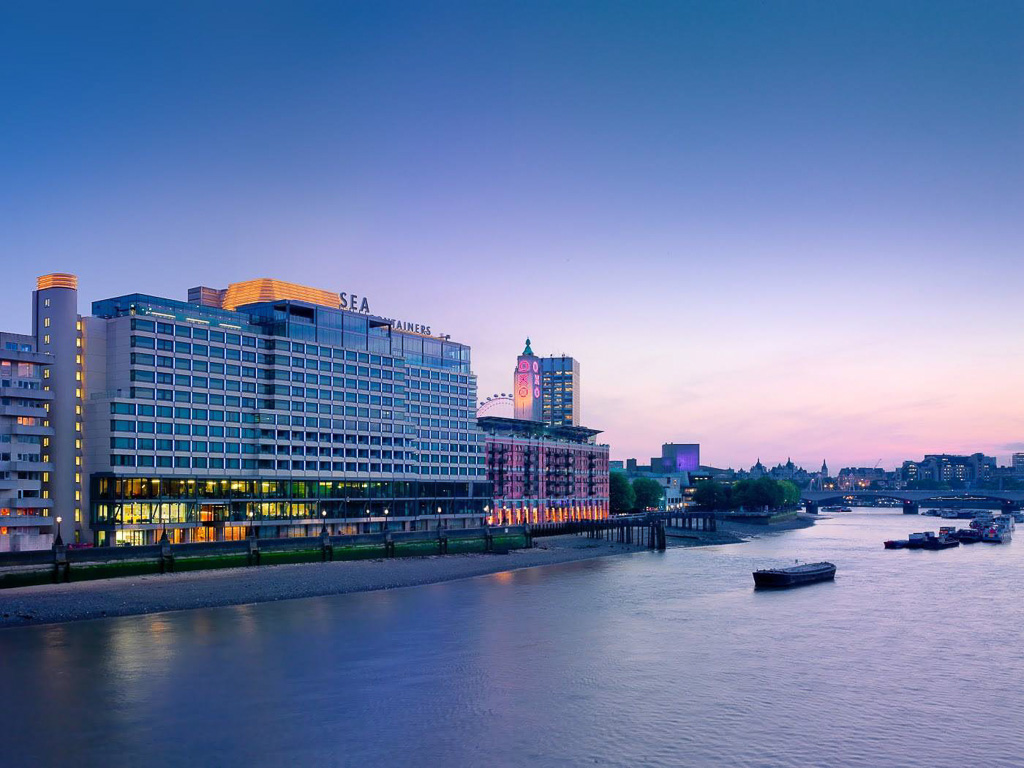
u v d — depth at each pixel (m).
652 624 93.69
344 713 59.66
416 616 98.31
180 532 164.88
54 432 152.25
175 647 80.00
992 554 192.62
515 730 56.34
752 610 104.19
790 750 53.25
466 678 69.00
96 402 156.62
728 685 67.38
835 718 59.28
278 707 60.97
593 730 56.47
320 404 194.50
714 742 54.44
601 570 154.38
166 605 102.62
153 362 162.25
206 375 171.62
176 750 52.50
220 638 84.31
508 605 107.50
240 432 177.88
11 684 66.56
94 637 84.69
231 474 174.50
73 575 117.31
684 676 70.12
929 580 138.00
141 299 162.88
